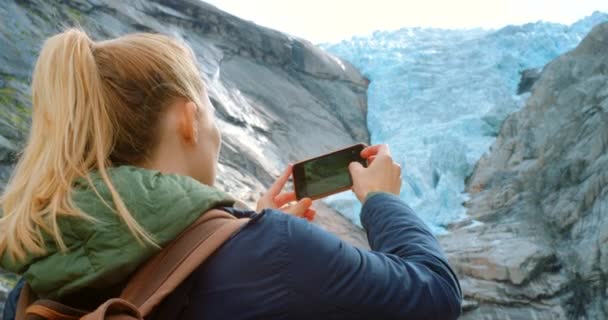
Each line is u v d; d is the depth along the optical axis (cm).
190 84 169
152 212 139
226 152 1548
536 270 1430
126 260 134
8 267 147
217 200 144
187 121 165
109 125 158
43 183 148
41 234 142
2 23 1292
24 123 1118
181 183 146
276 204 221
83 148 153
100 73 162
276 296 136
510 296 1402
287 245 139
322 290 136
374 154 204
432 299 142
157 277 136
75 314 138
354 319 137
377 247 159
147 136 163
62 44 162
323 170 214
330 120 2047
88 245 137
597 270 1397
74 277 136
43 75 159
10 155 1041
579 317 1380
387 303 138
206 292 139
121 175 148
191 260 137
